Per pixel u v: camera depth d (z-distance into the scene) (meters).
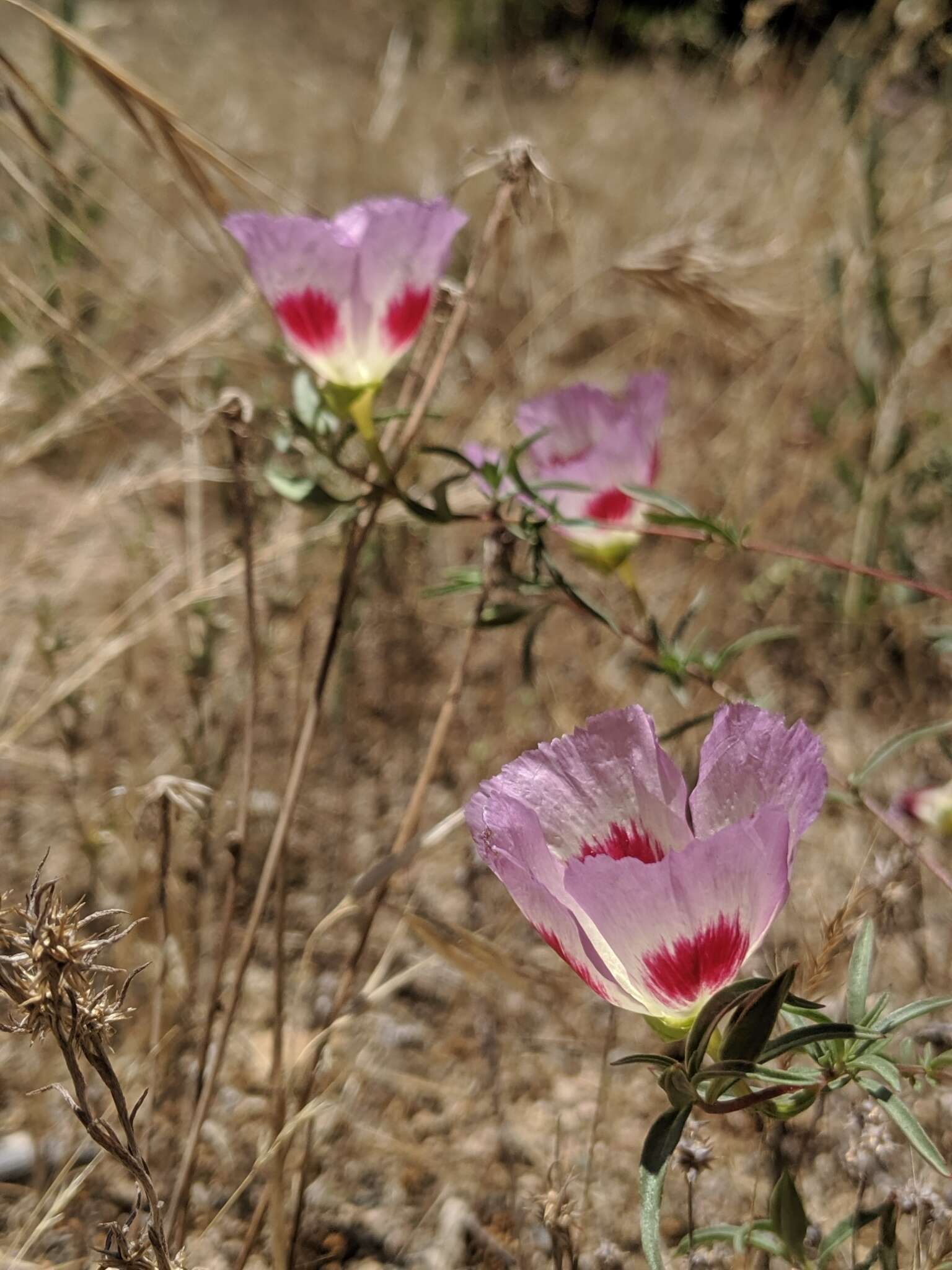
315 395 0.39
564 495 0.40
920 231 0.59
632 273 0.43
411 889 0.49
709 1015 0.29
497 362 0.56
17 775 0.51
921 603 0.55
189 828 0.44
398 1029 0.45
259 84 1.09
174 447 0.60
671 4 1.09
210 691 0.49
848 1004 0.32
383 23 1.35
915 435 0.58
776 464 0.60
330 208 0.81
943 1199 0.37
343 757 0.49
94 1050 0.31
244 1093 0.43
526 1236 0.40
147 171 0.70
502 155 0.40
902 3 0.57
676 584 0.58
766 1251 0.35
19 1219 0.40
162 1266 0.32
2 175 0.48
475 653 0.55
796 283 0.61
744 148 0.89
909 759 0.52
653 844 0.31
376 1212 0.41
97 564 0.57
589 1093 0.44
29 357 0.47
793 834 0.30
